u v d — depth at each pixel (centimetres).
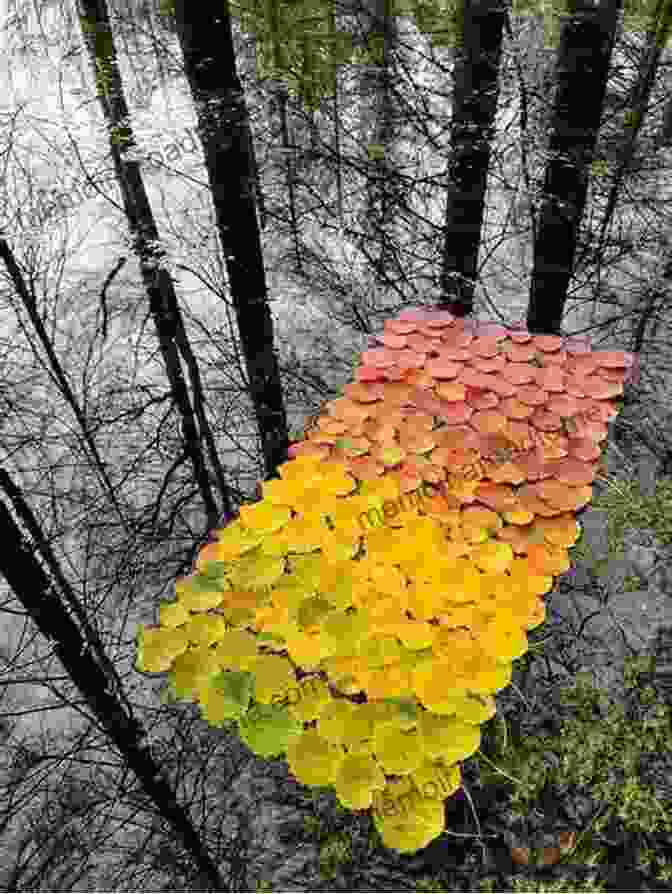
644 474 400
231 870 318
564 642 330
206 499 470
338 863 306
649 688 281
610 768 262
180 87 494
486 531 313
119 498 459
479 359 400
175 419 507
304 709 262
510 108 482
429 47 457
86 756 367
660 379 464
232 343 509
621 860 252
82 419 391
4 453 399
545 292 448
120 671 385
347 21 491
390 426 361
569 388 378
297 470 345
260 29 473
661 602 331
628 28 423
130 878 315
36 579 221
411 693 263
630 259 520
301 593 296
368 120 534
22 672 402
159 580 438
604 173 427
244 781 349
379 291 543
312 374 497
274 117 549
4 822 307
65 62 430
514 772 280
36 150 376
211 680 272
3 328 439
